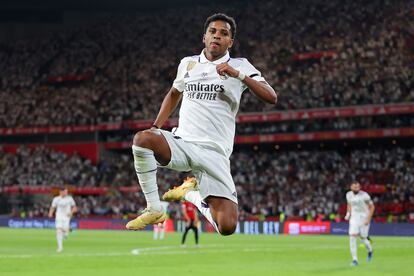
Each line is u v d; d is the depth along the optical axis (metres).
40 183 68.56
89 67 74.94
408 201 52.91
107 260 24.50
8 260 24.30
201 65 8.37
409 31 61.25
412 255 27.22
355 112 57.03
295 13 70.62
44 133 71.44
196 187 8.59
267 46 68.06
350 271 20.42
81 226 59.66
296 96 60.91
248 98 62.84
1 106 74.81
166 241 38.50
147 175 7.74
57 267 21.59
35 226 61.41
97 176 67.44
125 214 59.50
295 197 56.88
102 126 68.50
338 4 69.00
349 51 62.34
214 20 8.30
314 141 64.00
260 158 63.47
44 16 82.81
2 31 82.62
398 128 56.91
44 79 75.81
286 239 41.62
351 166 59.09
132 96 69.69
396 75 57.72
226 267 21.81
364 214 23.39
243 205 58.50
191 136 8.25
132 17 81.06
